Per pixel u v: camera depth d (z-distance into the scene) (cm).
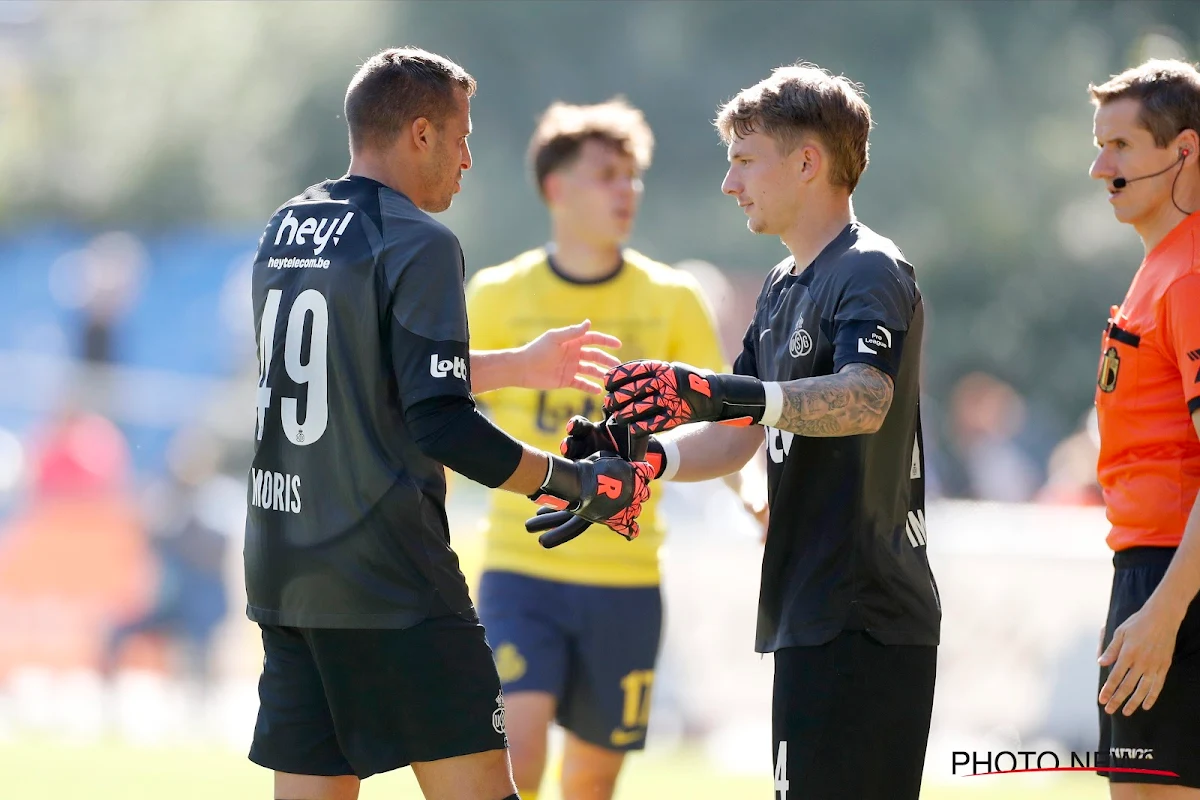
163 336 6762
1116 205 1406
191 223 8794
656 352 1945
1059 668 3164
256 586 1286
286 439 1259
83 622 3753
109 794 2261
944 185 7681
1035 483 5812
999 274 7725
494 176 8062
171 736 3328
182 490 3778
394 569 1228
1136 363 1359
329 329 1230
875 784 1279
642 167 1966
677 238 7925
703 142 8056
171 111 8956
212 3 9175
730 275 7775
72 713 3691
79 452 3884
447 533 1268
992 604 3216
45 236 8450
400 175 1295
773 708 1313
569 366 1491
